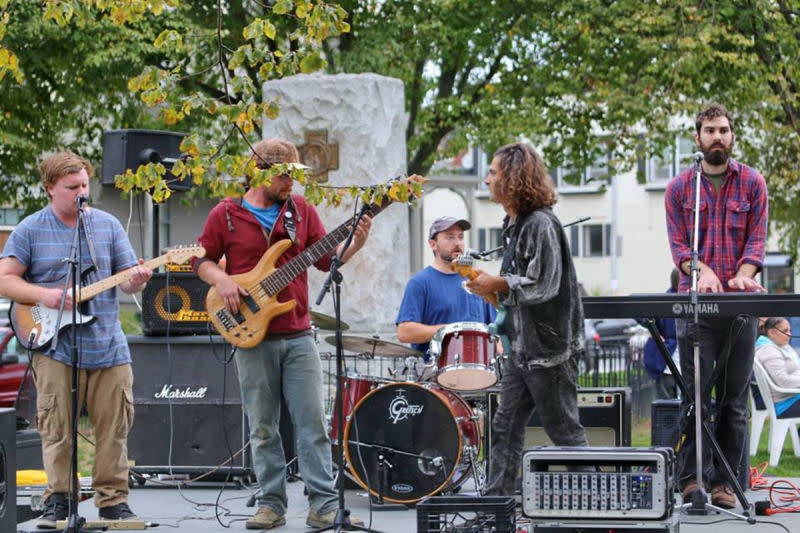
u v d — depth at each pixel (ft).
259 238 21.86
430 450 23.97
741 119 59.41
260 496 22.22
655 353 31.99
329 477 21.93
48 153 62.08
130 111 58.18
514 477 19.92
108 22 51.96
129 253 22.40
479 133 62.69
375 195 20.92
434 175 80.18
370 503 21.71
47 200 61.36
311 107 33.96
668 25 57.06
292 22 53.72
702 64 55.57
